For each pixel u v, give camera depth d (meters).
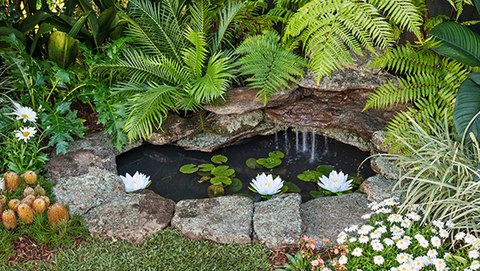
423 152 2.85
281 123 3.48
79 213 2.75
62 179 2.96
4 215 2.56
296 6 3.67
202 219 2.70
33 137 3.11
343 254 2.31
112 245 2.61
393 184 2.87
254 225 2.65
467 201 2.53
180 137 3.43
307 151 3.43
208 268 2.46
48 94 3.41
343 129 3.45
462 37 2.86
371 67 3.24
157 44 3.54
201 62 3.31
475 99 2.68
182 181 3.18
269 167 3.26
